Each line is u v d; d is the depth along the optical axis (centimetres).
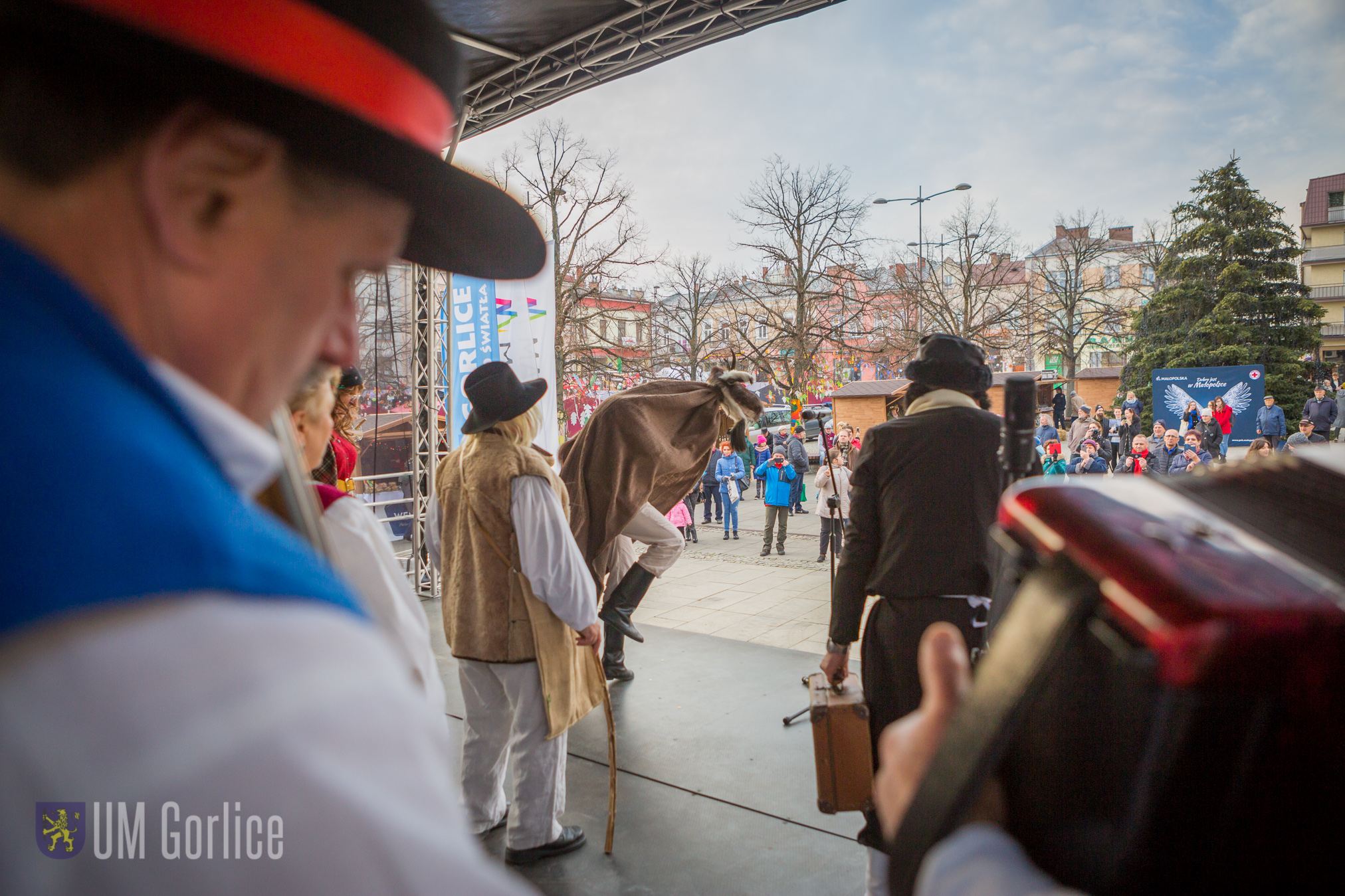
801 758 374
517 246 68
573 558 273
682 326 2661
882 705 225
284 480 68
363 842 27
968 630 213
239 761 25
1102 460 1177
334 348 45
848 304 2652
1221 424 1862
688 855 295
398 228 44
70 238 33
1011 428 155
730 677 487
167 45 32
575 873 283
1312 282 4509
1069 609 46
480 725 296
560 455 457
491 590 278
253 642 27
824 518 933
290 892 25
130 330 34
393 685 32
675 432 454
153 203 34
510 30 577
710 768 365
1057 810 46
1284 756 39
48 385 27
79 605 24
